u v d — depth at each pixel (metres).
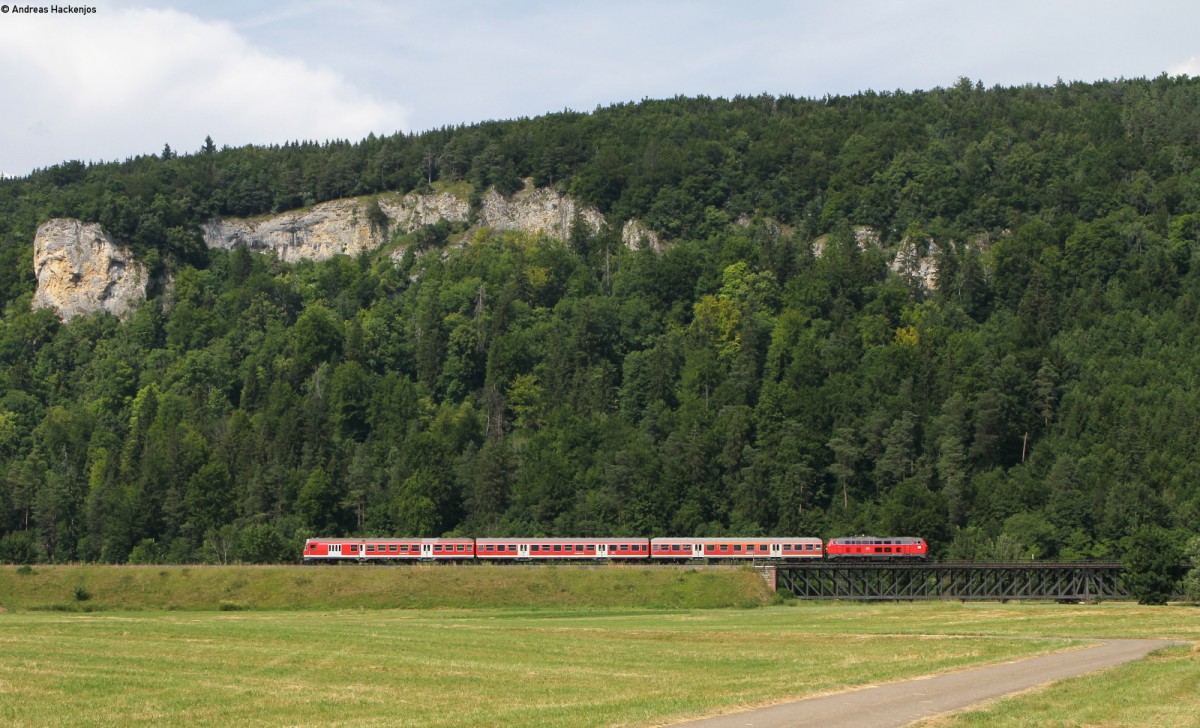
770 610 181.62
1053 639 127.31
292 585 194.12
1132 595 188.25
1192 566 185.62
